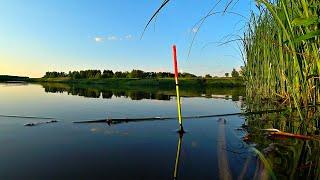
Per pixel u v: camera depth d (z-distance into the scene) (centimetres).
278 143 267
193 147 256
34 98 721
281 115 409
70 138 286
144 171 197
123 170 198
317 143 267
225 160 219
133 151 243
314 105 354
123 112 477
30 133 307
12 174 189
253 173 193
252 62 781
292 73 402
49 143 265
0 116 417
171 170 200
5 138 284
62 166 205
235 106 587
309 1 299
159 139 285
